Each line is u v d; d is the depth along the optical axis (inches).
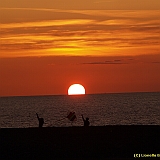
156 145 2390.5
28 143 2477.9
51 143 2460.6
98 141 2464.3
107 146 2395.4
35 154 2321.6
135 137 2519.7
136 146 2384.4
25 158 2276.1
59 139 2513.5
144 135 2549.2
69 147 2401.6
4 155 2320.4
